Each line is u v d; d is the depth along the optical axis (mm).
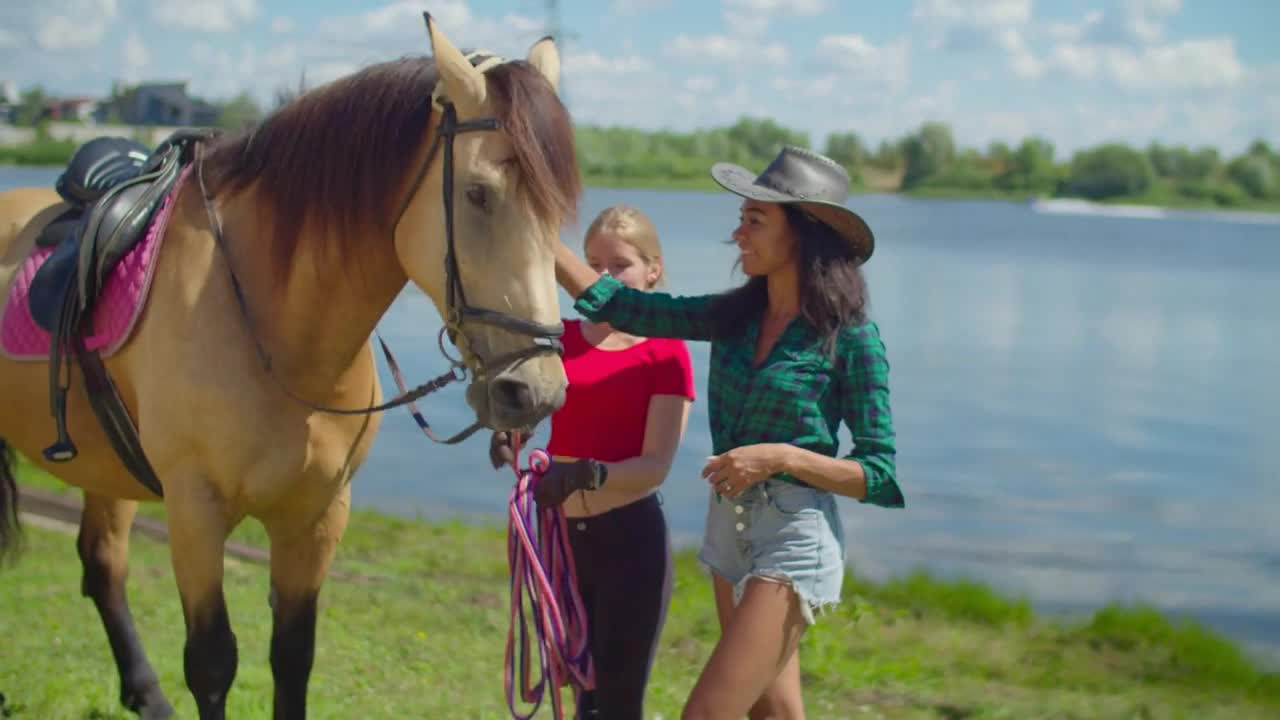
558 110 2729
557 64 2971
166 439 3113
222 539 3154
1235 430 18953
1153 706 5551
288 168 3066
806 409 2869
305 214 3025
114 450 3502
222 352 3072
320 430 3176
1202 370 26016
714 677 2811
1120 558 11055
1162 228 152000
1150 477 15266
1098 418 19656
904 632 6785
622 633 3330
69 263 3432
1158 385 23656
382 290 3076
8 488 4336
